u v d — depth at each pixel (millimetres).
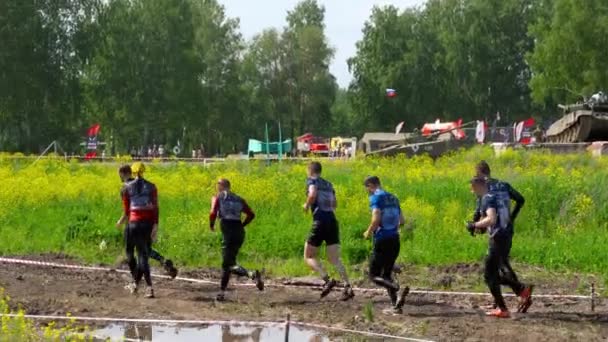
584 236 24984
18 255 23047
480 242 24016
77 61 94688
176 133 115438
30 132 95250
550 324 15992
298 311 16984
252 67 124062
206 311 16828
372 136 76500
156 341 14406
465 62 116750
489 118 118812
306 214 26562
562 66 94938
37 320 15477
